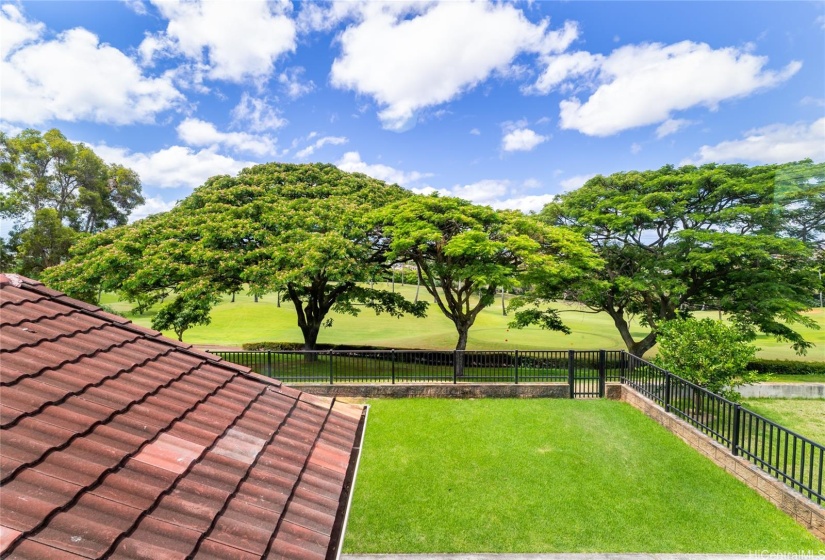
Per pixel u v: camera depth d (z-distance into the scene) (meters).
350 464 3.53
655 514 6.61
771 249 14.38
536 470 7.89
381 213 14.59
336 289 17.89
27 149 29.98
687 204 16.31
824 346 20.11
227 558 2.20
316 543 2.54
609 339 24.97
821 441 9.31
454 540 6.12
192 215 16.22
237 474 2.85
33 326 3.48
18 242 28.72
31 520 1.92
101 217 34.28
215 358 4.43
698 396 8.80
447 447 8.74
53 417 2.61
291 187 17.89
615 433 9.25
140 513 2.22
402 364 13.19
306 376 12.63
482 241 12.88
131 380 3.40
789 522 6.17
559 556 5.76
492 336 25.16
